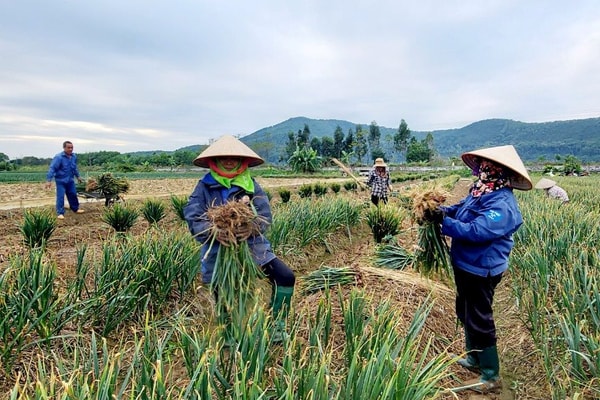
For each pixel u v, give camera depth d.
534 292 4.30
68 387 2.07
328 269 5.56
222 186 3.91
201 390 2.37
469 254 3.71
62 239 8.73
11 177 42.66
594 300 3.66
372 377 2.33
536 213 8.50
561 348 3.84
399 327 4.16
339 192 24.62
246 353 2.75
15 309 3.51
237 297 3.42
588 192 17.56
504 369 4.19
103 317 4.20
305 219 8.41
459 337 4.66
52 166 11.31
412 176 48.06
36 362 3.53
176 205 11.08
